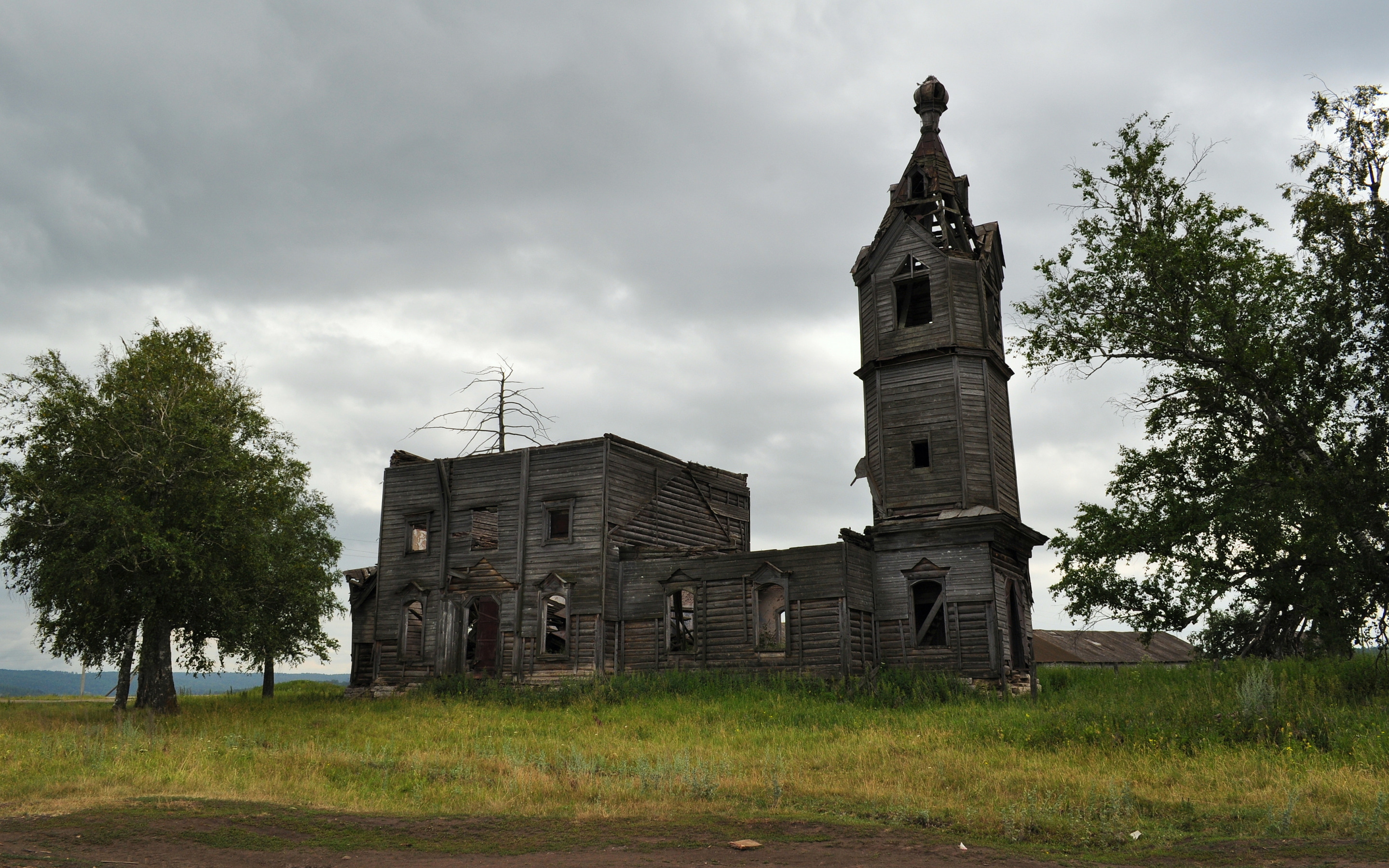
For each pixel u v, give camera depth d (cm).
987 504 3484
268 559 3288
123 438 3002
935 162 3934
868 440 3784
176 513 3005
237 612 3238
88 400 3039
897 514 3559
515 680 3625
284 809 1380
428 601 3938
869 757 1848
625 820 1306
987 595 3291
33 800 1438
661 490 3962
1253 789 1430
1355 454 2556
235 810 1362
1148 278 2898
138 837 1185
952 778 1590
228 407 3294
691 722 2545
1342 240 2575
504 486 3894
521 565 3747
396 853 1126
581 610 3591
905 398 3659
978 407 3572
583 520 3675
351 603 4369
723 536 4309
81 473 2975
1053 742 1950
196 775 1653
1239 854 1073
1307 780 1451
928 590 3584
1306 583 2562
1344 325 2616
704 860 1075
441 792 1542
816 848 1134
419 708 3138
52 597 2903
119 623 3097
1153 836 1180
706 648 3453
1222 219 2895
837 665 3216
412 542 4072
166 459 2970
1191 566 2703
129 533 2838
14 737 2211
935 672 3244
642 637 3584
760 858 1083
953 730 2183
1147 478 2955
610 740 2253
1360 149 2577
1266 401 2759
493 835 1216
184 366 3309
